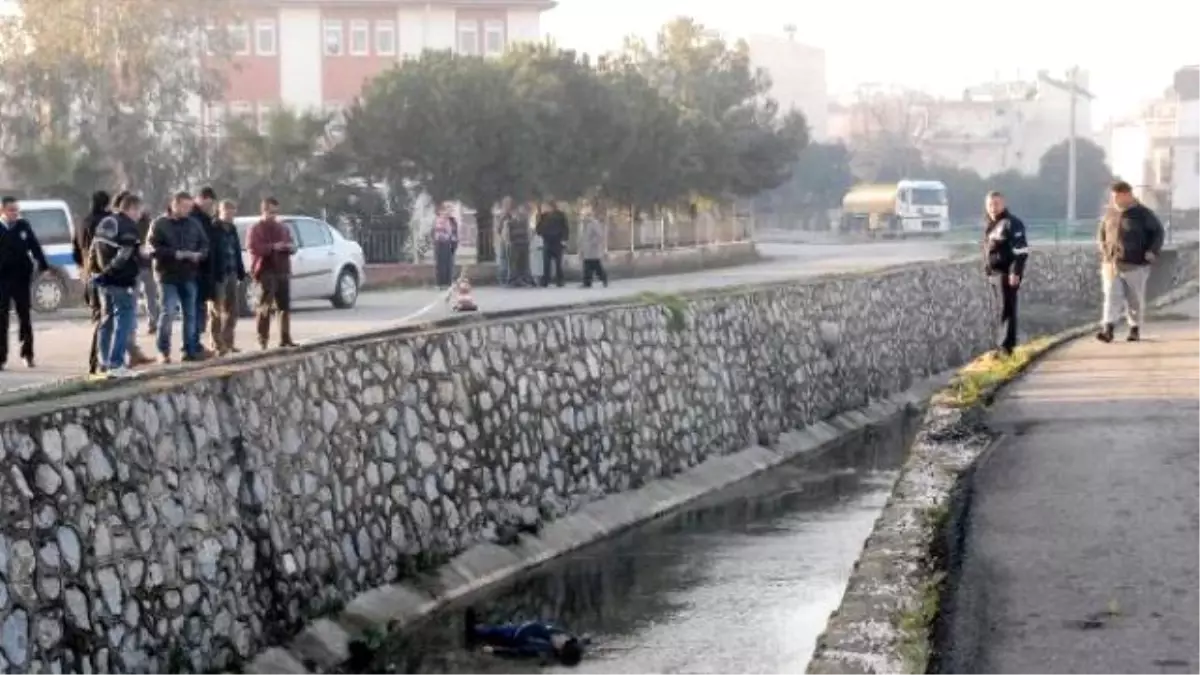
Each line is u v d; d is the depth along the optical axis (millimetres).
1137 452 15398
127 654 12484
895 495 13562
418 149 51000
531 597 18016
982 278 46000
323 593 15906
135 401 13188
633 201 58531
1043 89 178625
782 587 18266
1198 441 16000
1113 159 158500
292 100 82375
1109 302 27109
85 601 11992
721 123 71188
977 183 128250
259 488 15000
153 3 61625
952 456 15438
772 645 15727
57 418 12039
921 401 37219
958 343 43188
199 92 64125
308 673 14820
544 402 21578
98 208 20531
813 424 31609
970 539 11602
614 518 22344
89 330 29844
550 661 15359
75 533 11992
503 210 46625
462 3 83188
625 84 58625
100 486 12430
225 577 14156
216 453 14367
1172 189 121312
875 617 9367
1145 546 11250
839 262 59469
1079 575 10445
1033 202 118062
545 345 21891
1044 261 55594
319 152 53000
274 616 14922
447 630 16578
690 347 26469
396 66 52688
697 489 25031
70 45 60094
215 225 21328
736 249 64500
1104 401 19281
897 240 89500
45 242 35312
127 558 12656
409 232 52719
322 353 16859
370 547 17031
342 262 34500
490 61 54031
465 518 19188
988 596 9938
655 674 14766
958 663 8602
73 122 60531
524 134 51156
